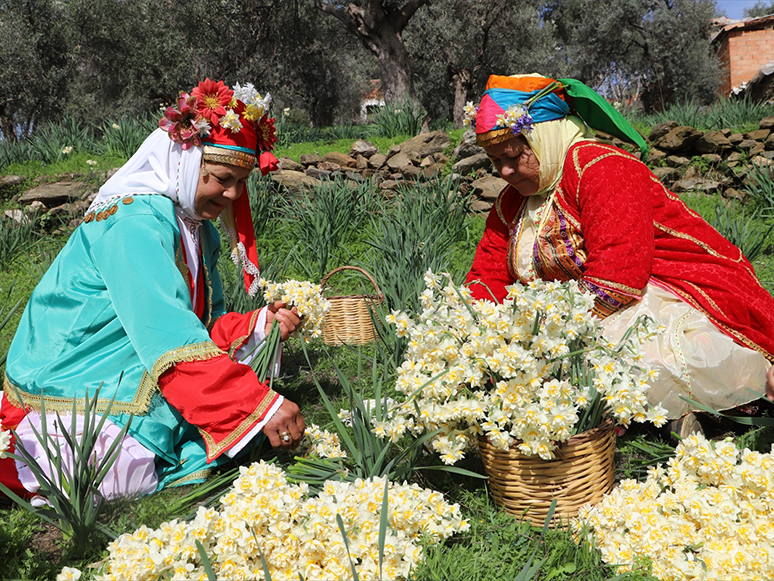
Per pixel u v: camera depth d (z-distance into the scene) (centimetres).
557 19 2422
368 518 175
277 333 264
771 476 176
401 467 216
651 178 271
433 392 197
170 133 242
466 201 621
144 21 1761
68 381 229
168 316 222
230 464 244
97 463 213
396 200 669
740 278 261
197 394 219
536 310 190
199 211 257
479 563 179
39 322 243
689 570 167
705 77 2247
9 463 214
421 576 171
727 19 2547
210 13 1678
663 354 236
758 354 247
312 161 746
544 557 179
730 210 591
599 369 191
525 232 291
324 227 562
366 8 1609
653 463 227
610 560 176
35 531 212
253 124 254
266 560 169
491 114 266
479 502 206
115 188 249
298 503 175
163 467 238
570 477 192
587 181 259
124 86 1973
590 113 279
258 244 605
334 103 2647
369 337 390
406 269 433
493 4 1809
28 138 958
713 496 179
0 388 293
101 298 232
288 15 1788
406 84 1650
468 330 200
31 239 682
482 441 200
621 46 2325
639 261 247
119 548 163
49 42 1877
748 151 673
